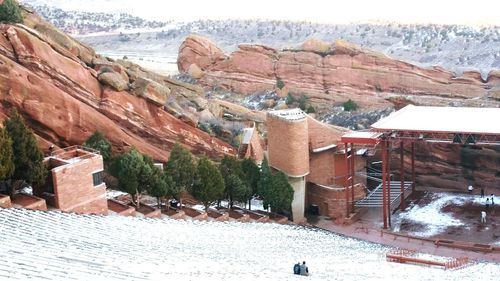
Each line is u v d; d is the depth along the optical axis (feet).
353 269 126.21
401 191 232.94
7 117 186.50
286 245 160.45
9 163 146.10
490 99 315.99
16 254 90.33
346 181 224.74
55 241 109.70
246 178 214.90
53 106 193.88
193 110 263.70
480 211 226.99
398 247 194.90
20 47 202.59
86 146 191.72
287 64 388.78
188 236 145.89
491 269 153.38
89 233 125.18
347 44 377.50
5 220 121.80
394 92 358.23
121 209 171.73
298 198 222.69
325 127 235.40
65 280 75.41
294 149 218.59
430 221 220.23
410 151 259.19
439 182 257.34
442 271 144.56
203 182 192.44
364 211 235.40
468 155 251.60
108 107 217.56
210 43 422.41
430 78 351.25
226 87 400.06
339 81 373.20
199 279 84.58
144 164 178.70
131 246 117.50
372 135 215.10
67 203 152.97
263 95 381.81
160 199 194.08
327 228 218.18
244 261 118.21
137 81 228.63
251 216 210.38
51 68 207.51
